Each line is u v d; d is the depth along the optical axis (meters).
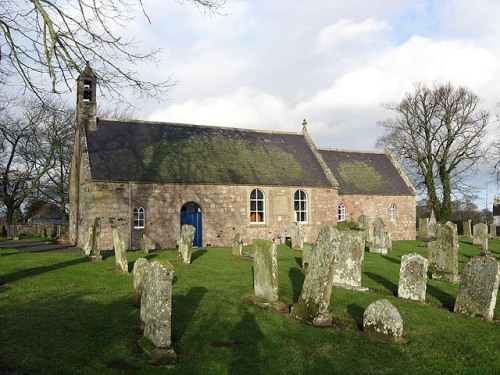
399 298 13.30
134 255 22.48
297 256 22.91
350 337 9.53
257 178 32.41
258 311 11.30
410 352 8.70
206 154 32.72
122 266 16.39
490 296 11.24
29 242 34.97
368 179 41.88
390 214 41.44
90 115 31.12
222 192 30.92
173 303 11.85
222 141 34.84
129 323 9.87
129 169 28.62
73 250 26.69
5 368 7.21
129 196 27.91
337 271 15.11
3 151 44.09
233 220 31.19
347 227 16.36
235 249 23.08
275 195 32.91
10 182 46.03
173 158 31.03
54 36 9.97
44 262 19.03
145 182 28.28
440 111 47.19
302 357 8.28
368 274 17.27
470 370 7.88
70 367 7.39
